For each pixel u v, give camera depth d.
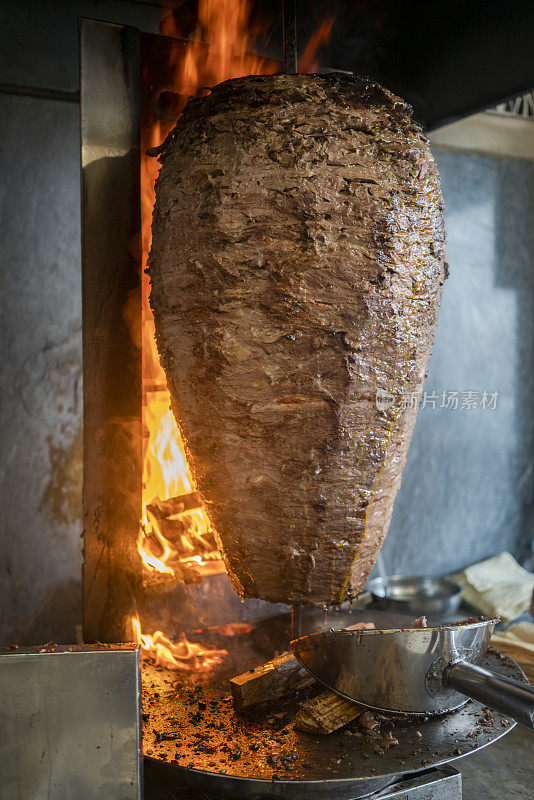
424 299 1.00
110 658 0.84
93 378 1.19
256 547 1.00
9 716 0.83
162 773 1.01
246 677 1.06
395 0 1.46
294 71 1.10
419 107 1.51
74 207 1.54
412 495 2.04
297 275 0.93
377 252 0.94
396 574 2.02
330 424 0.94
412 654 0.97
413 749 0.96
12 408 1.50
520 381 2.20
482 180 2.06
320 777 0.89
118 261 1.20
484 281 2.10
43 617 1.54
